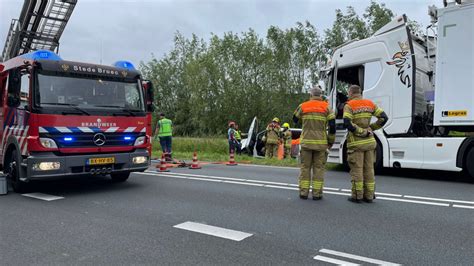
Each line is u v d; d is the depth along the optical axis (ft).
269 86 134.72
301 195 21.53
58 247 13.56
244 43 138.31
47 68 22.50
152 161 44.80
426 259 12.32
